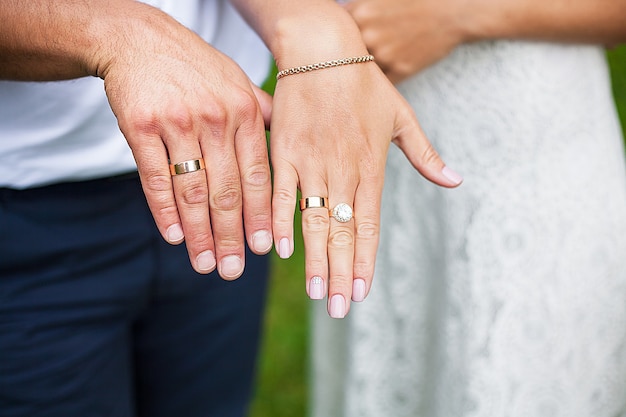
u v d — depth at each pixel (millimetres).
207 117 628
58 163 781
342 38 678
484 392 861
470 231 851
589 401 877
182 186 632
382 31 767
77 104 749
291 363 1468
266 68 889
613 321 867
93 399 885
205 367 975
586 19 747
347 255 657
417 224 916
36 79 679
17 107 743
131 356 931
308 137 666
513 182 821
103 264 845
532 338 845
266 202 650
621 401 896
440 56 782
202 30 799
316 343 1066
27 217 805
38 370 848
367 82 678
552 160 816
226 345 968
